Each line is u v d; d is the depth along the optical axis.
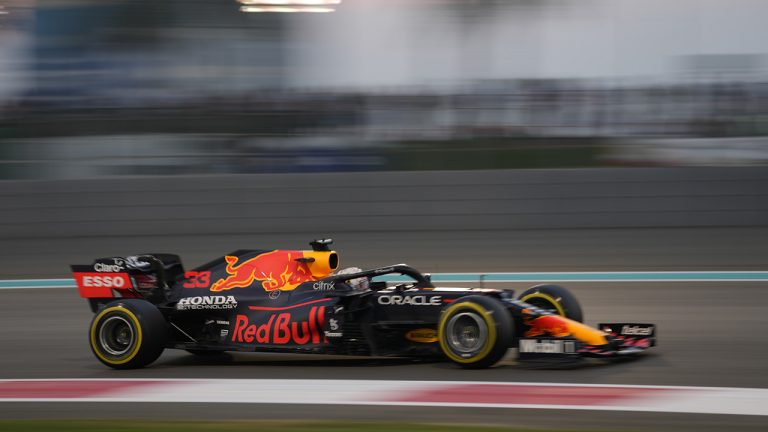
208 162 68.38
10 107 69.12
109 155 68.69
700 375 22.72
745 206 61.31
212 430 17.59
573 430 17.20
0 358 28.66
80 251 58.78
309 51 71.31
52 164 68.44
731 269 45.88
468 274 46.41
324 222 64.81
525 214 63.41
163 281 27.08
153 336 25.16
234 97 69.44
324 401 20.72
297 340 24.83
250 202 65.31
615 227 62.44
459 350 22.92
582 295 39.56
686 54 65.75
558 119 66.25
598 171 62.78
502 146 66.25
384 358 26.27
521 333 24.41
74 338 32.03
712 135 63.78
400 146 67.31
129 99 69.44
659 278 43.72
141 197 65.94
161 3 70.19
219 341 25.78
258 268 26.41
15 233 66.50
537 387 21.30
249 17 71.12
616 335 25.59
